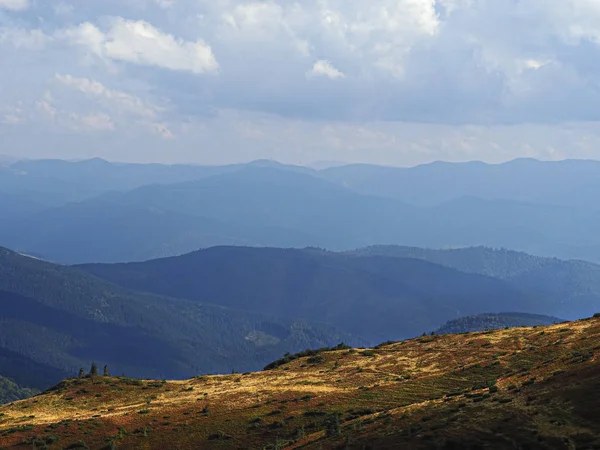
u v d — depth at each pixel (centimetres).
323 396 10819
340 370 13125
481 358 12050
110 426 10319
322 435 8194
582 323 13212
